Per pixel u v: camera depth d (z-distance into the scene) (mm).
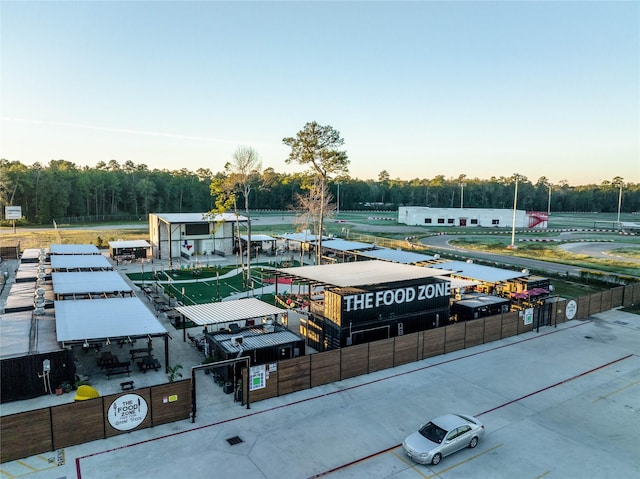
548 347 31469
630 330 35562
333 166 56188
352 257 62500
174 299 42281
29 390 22609
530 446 19062
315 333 31297
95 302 31234
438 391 24281
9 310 30750
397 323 31266
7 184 116062
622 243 87938
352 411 21875
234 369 23562
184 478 16453
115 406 19109
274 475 16750
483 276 42062
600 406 22891
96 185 139750
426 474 16953
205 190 168000
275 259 67312
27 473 16469
